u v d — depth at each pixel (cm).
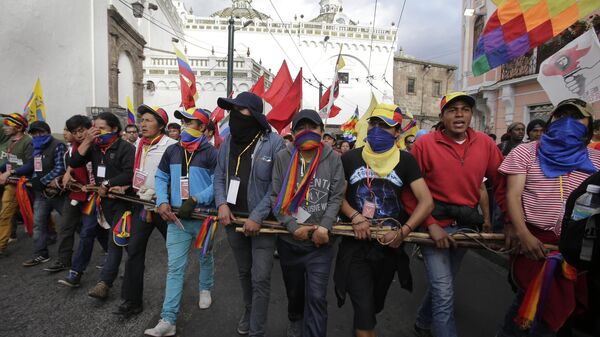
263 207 274
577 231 186
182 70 648
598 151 246
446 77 3412
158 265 496
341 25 2797
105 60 1337
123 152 374
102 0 1312
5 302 377
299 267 273
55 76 1010
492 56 360
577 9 325
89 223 405
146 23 1875
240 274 312
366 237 252
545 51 991
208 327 333
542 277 230
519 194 247
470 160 271
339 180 264
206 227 308
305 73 2808
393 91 3127
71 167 390
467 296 416
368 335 242
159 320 322
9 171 515
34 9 913
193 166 326
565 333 231
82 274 413
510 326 281
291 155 270
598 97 393
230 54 1254
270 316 358
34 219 494
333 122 2842
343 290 258
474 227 283
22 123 530
